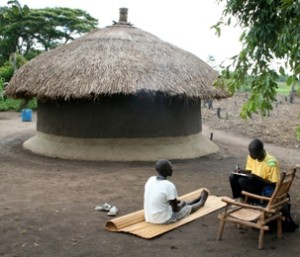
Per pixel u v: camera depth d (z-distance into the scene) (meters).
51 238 5.16
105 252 4.77
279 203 5.04
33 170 9.05
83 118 10.49
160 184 5.59
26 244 4.95
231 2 3.85
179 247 4.95
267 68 3.74
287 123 18.05
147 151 10.43
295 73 3.57
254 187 5.52
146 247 4.93
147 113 10.54
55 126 10.92
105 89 9.66
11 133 14.61
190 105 11.35
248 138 15.04
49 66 10.92
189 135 11.33
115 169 9.30
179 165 9.88
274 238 5.27
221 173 9.17
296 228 5.63
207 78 11.25
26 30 32.53
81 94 9.71
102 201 6.82
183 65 11.10
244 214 5.17
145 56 10.85
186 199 6.76
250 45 3.77
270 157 5.58
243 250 4.88
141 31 12.31
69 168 9.34
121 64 10.30
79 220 5.83
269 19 3.73
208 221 5.87
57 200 6.80
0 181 7.95
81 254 4.70
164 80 10.16
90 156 10.25
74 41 12.05
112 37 11.45
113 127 10.43
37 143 11.35
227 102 26.62
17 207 6.35
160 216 5.55
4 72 26.53
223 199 5.09
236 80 3.85
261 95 3.68
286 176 4.91
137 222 5.65
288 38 3.51
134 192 7.42
